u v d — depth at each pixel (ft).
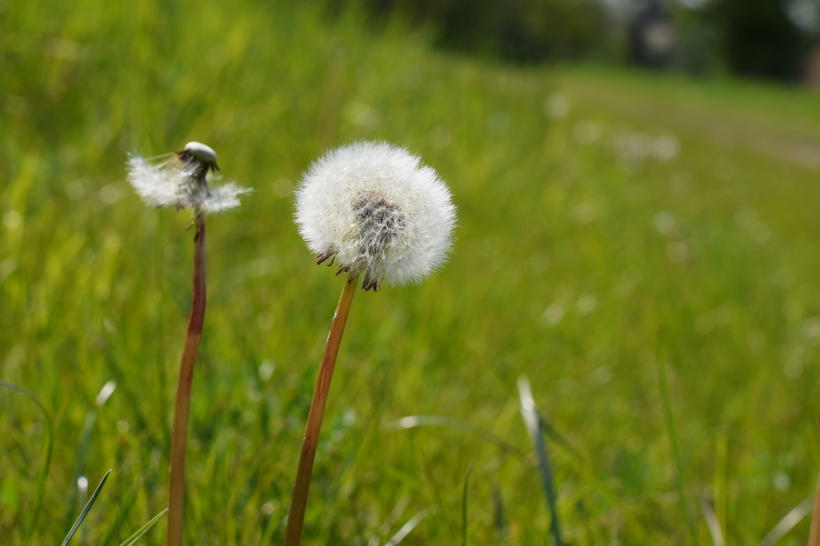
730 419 11.20
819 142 76.38
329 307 9.99
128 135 13.55
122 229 10.72
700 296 17.66
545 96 28.45
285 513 5.67
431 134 20.04
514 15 70.49
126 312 8.34
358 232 2.99
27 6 14.52
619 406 11.04
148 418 6.50
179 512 3.43
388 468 5.93
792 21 170.50
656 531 7.28
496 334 11.60
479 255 15.03
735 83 130.41
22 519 5.14
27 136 12.99
